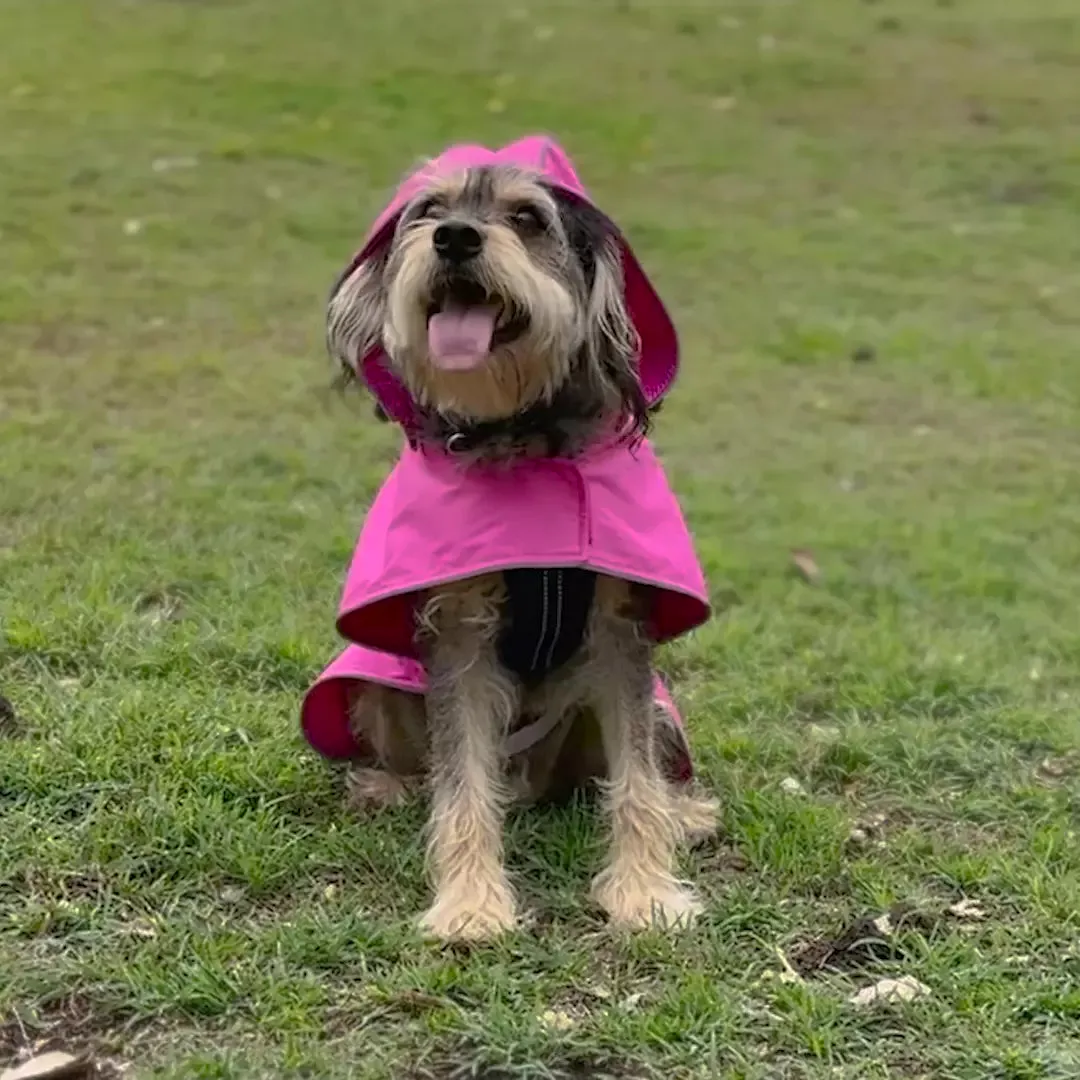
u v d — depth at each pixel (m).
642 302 2.10
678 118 6.08
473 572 2.02
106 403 3.33
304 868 2.06
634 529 2.05
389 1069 1.86
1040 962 1.98
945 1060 1.87
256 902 2.03
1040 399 3.85
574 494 2.04
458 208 2.08
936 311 4.46
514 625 2.07
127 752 2.17
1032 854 2.12
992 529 3.01
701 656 2.52
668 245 4.84
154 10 7.06
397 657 2.15
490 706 2.10
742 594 2.74
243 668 2.38
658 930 1.99
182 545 2.68
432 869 2.06
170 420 3.25
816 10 7.77
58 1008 1.90
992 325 4.38
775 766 2.29
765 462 3.37
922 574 2.85
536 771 2.18
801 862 2.09
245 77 6.14
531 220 2.08
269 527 2.77
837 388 3.88
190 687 2.32
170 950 1.95
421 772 2.20
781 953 1.98
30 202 4.74
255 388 3.50
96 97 5.79
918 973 1.95
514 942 1.98
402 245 2.08
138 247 4.48
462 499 2.05
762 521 3.00
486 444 2.06
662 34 7.20
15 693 2.28
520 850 2.12
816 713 2.42
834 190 5.50
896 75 6.81
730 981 1.95
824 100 6.45
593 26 7.24
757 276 4.66
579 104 6.11
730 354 4.06
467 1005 1.92
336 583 2.61
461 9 7.38
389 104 5.95
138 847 2.06
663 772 2.17
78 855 2.04
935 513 3.10
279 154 5.36
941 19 7.73
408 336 2.05
